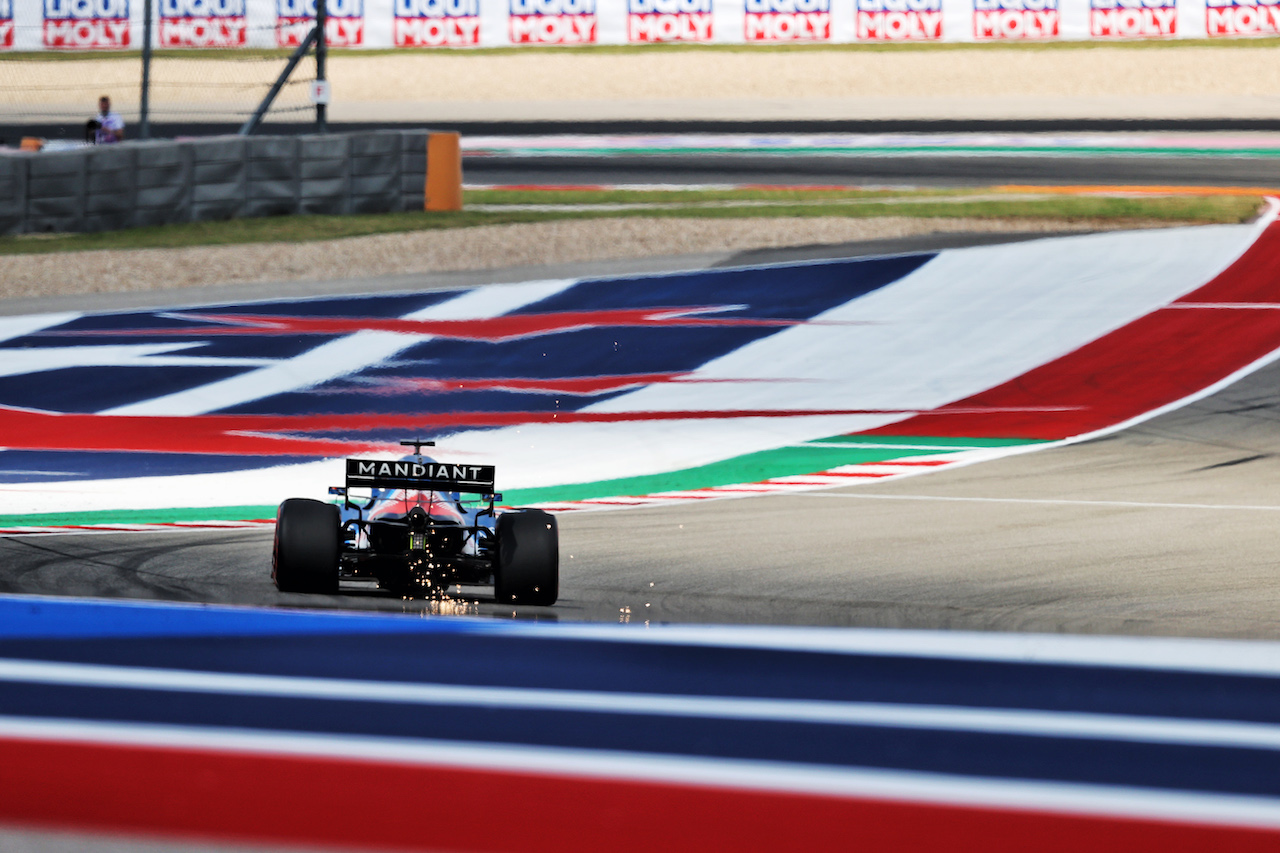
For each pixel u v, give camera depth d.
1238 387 61.16
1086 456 51.88
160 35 125.06
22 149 99.88
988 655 24.02
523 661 22.39
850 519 41.41
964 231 82.56
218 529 38.09
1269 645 25.61
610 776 16.86
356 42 134.00
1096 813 16.11
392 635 23.92
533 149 110.44
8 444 49.94
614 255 77.31
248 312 67.31
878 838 15.15
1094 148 110.44
